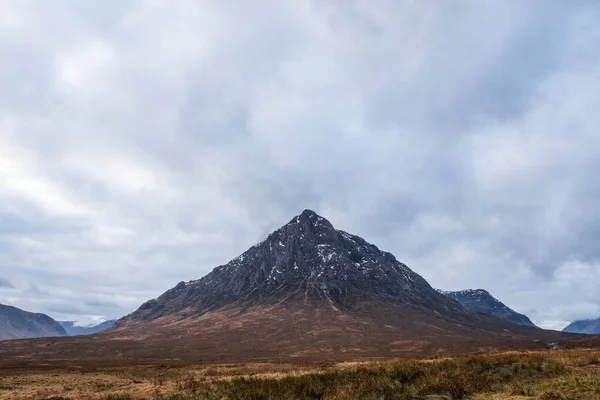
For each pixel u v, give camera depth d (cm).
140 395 2411
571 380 1859
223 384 2483
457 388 1945
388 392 1989
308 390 2167
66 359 11938
